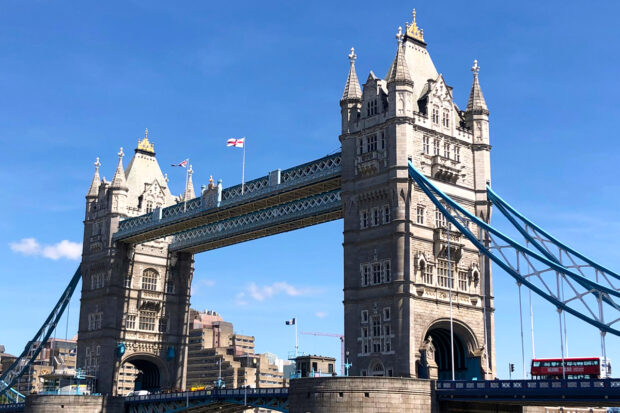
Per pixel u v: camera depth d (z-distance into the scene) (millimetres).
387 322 94000
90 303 142875
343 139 102438
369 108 100875
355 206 99812
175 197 152375
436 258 97562
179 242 145250
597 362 96062
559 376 99125
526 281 88125
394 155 96125
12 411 141250
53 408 126875
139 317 141875
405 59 104000
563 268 85000
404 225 94625
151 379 148000
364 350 95875
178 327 145750
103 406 128375
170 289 146750
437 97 102625
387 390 84188
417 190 97188
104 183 146875
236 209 120500
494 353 100750
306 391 86500
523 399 78750
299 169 109875
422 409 85875
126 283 141250
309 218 115875
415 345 92375
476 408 90875
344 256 99375
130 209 144500
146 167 150750
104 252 141750
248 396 107250
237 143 118812
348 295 97875
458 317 98375
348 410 83750
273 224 120438
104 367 136000
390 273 94688
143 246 144375
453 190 101188
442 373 101750
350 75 104375
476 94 107500
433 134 100500
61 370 138000
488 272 102812
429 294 95688
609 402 73438
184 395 118000
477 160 105188
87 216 148375
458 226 93625
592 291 83438
